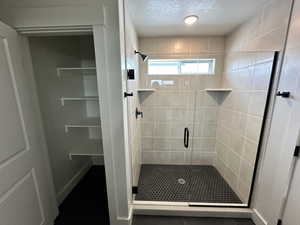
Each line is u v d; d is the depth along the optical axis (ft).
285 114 3.62
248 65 5.02
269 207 4.21
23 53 3.77
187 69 6.91
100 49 3.43
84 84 7.09
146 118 7.53
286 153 3.61
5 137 3.07
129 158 4.78
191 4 4.28
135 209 5.15
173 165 8.05
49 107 5.14
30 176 3.82
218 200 5.65
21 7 3.33
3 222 3.01
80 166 7.20
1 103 2.99
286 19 3.53
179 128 7.61
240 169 5.61
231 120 6.19
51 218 4.69
